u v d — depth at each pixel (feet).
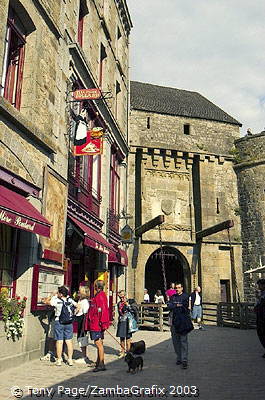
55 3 33.22
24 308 24.77
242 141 79.66
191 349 32.68
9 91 27.30
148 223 62.64
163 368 24.09
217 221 75.31
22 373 21.53
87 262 43.80
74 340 34.96
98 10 48.83
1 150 23.43
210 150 78.13
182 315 24.85
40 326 26.71
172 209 74.54
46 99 30.58
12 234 25.35
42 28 30.25
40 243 27.17
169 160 75.82
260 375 22.24
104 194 49.14
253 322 52.37
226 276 74.18
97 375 21.76
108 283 50.19
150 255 70.79
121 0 63.46
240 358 28.12
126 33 71.05
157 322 52.44
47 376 21.08
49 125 30.83
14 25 27.48
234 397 17.39
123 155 63.87
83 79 40.19
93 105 44.45
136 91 83.46
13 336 23.25
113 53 57.77
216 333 46.73
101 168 49.57
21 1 26.66
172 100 84.94
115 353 29.81
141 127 74.79
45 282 27.68
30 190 26.50
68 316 24.54
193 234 74.28
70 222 34.50
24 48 28.78
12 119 24.20
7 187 24.35
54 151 30.55
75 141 35.65
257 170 76.89
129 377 21.43
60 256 30.71
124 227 59.06
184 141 77.10
